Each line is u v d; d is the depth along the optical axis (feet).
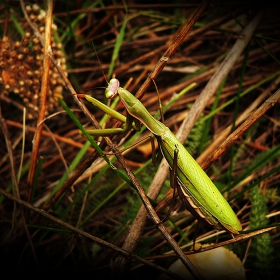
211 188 0.55
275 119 0.84
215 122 0.88
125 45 1.00
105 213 0.76
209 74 0.91
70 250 0.65
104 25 1.03
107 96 0.55
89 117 0.60
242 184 0.74
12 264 0.64
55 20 0.98
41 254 0.68
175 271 0.59
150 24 1.04
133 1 1.08
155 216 0.55
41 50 0.70
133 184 0.56
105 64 1.00
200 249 0.58
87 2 1.00
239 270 0.59
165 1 1.08
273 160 0.78
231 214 0.54
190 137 0.76
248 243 0.62
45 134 0.86
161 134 0.56
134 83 0.92
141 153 0.86
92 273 0.62
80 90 0.93
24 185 0.81
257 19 0.71
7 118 0.93
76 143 0.85
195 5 0.85
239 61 0.92
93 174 0.78
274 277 0.60
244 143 0.82
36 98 0.72
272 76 0.83
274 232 0.68
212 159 0.58
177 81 0.95
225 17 0.76
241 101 0.90
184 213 0.71
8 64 0.70
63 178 0.72
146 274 0.65
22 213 0.62
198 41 0.99
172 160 0.56
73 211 0.74
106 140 0.58
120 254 0.59
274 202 0.72
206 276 0.59
